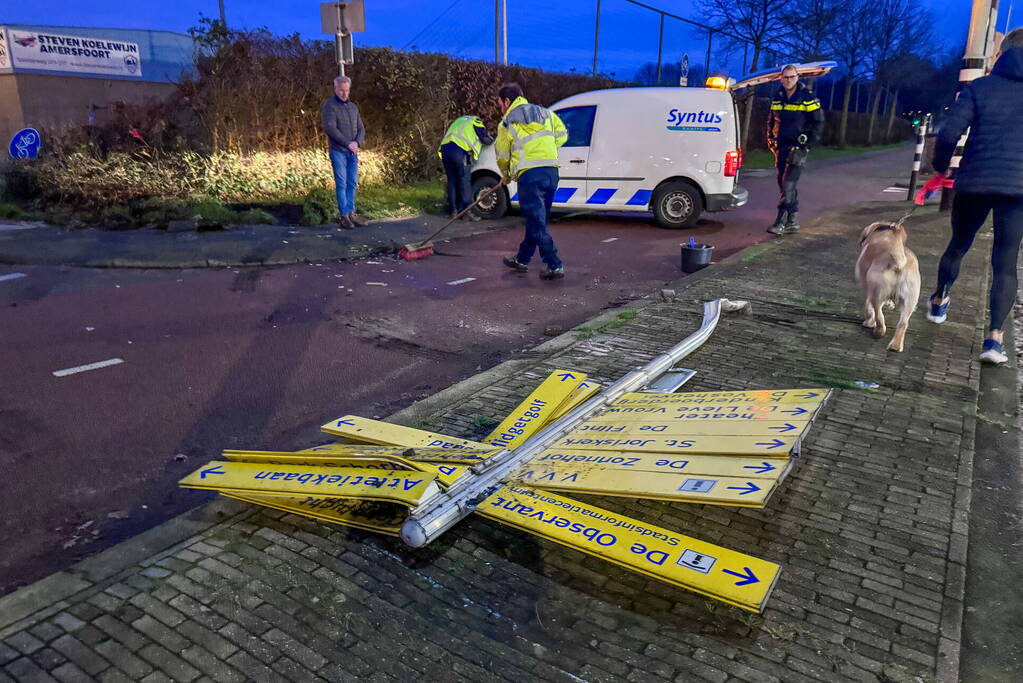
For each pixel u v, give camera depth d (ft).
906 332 16.76
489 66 54.39
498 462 9.37
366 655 6.73
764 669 6.57
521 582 7.78
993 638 7.27
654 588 7.70
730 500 7.34
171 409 12.85
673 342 15.93
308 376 14.58
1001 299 14.75
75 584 7.66
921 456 10.71
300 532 8.61
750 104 82.33
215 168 34.99
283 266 24.18
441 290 21.63
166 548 8.32
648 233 32.42
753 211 39.91
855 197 47.44
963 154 15.30
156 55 51.08
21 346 15.71
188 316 18.22
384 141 44.93
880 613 7.34
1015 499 10.07
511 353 16.25
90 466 10.82
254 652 6.75
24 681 6.38
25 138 34.47
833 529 8.79
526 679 6.46
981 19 34.76
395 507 8.76
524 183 22.27
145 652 6.74
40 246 24.77
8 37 41.01
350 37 31.24
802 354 15.12
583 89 69.10
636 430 9.93
